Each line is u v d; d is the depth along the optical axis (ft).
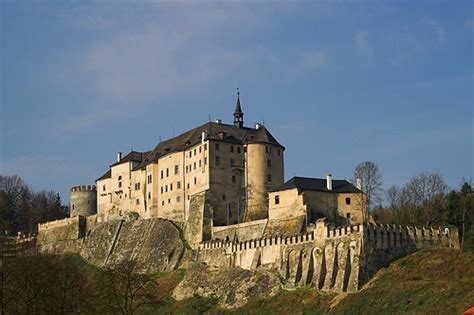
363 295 469.16
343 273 500.33
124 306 457.68
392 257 505.25
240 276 574.15
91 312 435.53
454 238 527.40
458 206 615.57
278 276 547.90
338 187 618.03
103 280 464.24
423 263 481.87
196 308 564.30
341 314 461.78
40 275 427.74
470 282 436.35
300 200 594.65
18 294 414.82
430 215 640.99
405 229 515.50
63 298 424.87
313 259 531.50
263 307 525.34
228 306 553.64
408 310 429.79
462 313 396.98
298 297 515.09
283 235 581.53
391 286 465.06
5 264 426.92
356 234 504.02
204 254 645.51
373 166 628.28
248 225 634.84
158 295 622.13
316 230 536.01
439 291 434.71
